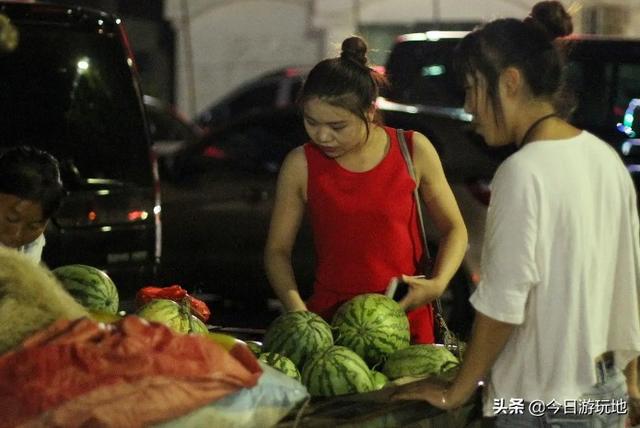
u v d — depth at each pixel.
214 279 13.29
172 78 29.94
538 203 4.49
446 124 11.96
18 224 5.14
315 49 29.95
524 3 28.91
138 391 3.99
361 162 5.96
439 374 5.06
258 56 30.11
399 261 6.01
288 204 6.12
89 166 9.08
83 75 9.12
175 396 4.04
